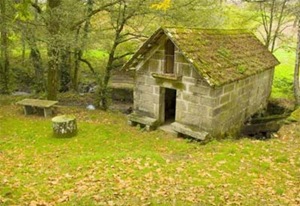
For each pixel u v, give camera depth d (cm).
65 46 1362
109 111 1698
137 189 664
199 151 974
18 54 2430
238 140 1084
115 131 1224
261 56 1471
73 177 751
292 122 1217
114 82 2312
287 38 2019
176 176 745
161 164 829
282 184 706
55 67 1536
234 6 1986
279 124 1176
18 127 1230
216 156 878
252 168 792
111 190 655
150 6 1343
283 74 2222
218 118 1123
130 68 1290
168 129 1216
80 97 2069
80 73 2452
